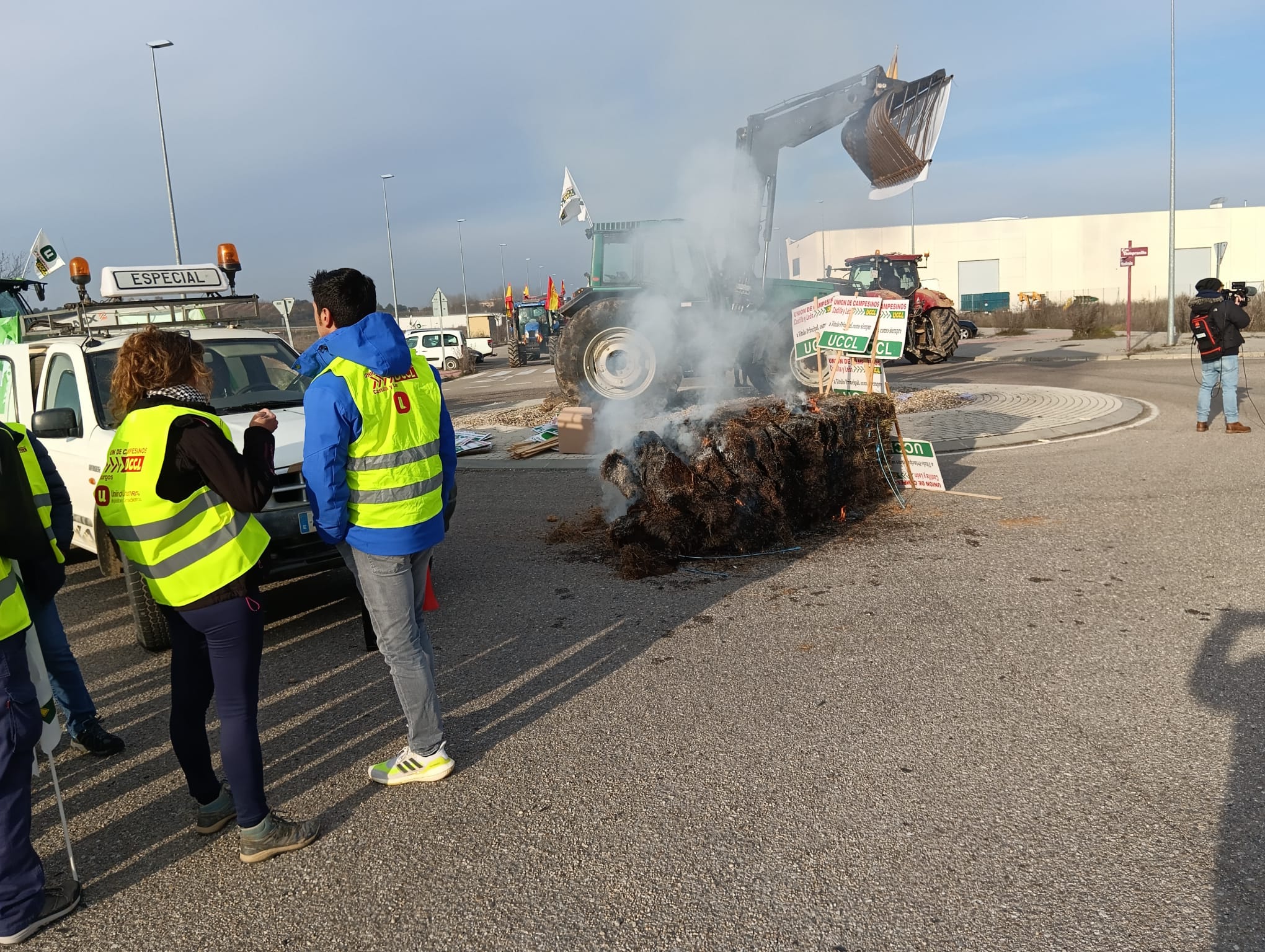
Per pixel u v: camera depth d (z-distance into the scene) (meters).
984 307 51.16
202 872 2.76
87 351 5.63
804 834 2.72
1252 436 8.81
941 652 4.06
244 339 6.18
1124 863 2.48
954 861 2.54
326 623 5.09
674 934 2.31
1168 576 4.91
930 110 10.59
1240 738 3.13
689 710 3.62
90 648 4.91
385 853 2.77
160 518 2.59
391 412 2.97
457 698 3.91
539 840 2.79
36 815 3.18
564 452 10.18
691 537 5.69
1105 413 10.45
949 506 6.82
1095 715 3.37
